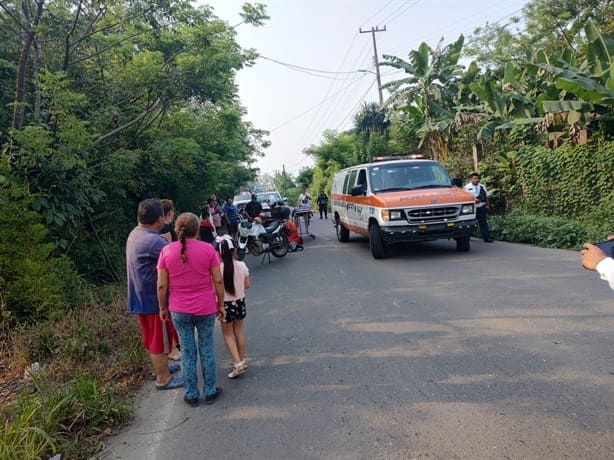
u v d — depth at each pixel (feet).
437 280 26.48
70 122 26.03
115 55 37.73
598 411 11.58
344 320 20.88
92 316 21.53
